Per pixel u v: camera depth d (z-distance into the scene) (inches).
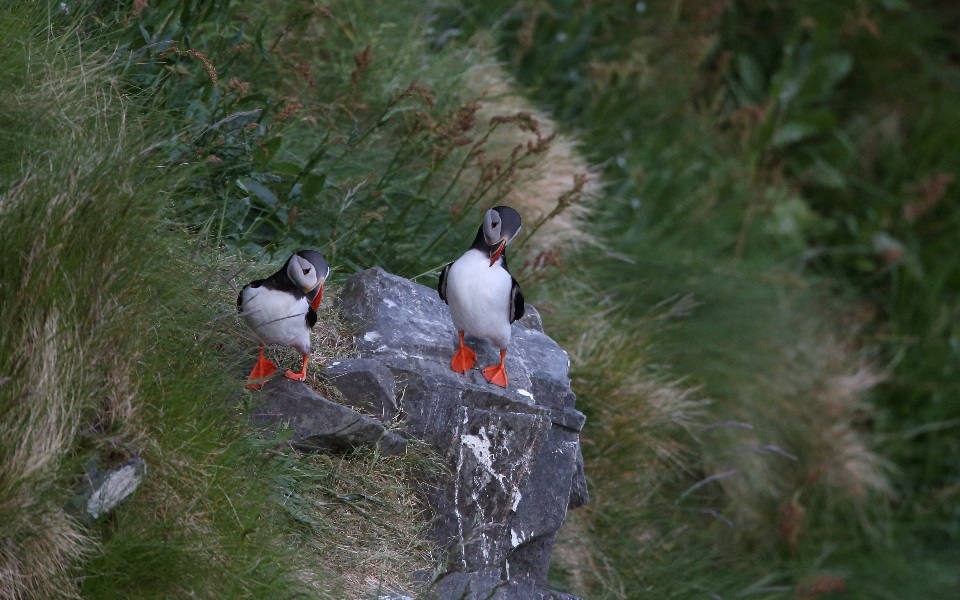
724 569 480.1
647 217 607.2
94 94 322.7
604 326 468.8
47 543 237.3
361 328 334.0
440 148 388.5
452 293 301.4
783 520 530.9
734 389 535.2
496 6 624.1
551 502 335.3
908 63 864.9
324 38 474.3
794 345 583.8
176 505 262.4
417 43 514.3
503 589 316.5
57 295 254.5
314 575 275.1
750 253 650.8
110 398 263.6
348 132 440.1
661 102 667.4
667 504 464.1
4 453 235.5
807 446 558.6
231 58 391.5
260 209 381.1
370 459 311.4
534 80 628.7
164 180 308.8
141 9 344.5
